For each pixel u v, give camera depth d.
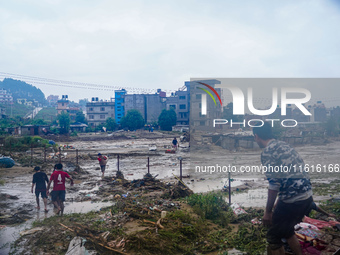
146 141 47.34
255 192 9.05
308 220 5.41
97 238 5.46
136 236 5.32
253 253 4.60
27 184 13.42
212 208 6.78
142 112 94.06
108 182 13.58
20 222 7.52
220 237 5.43
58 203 8.14
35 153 27.77
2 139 34.25
